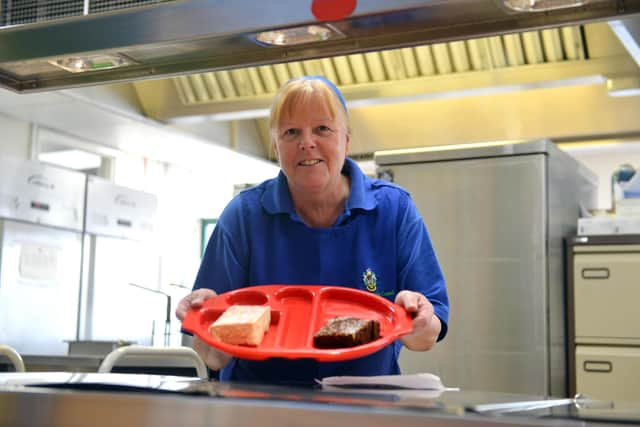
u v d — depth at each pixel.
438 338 1.74
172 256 6.68
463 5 1.62
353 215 1.81
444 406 0.99
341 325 1.45
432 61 4.59
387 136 5.58
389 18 1.68
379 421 0.93
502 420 0.88
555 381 3.34
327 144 1.69
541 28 1.72
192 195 6.96
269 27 1.68
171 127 5.50
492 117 5.29
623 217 3.50
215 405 1.00
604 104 5.02
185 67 1.98
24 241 4.92
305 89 1.68
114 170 6.15
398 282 1.81
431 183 3.56
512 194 3.41
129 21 1.80
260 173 6.76
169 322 4.66
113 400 1.06
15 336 4.86
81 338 5.31
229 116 5.18
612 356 3.29
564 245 3.52
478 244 3.46
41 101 4.88
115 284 5.58
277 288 1.65
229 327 1.46
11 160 4.82
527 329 3.33
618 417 0.98
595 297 3.34
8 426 1.12
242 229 1.85
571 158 3.73
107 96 5.01
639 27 3.00
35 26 1.89
